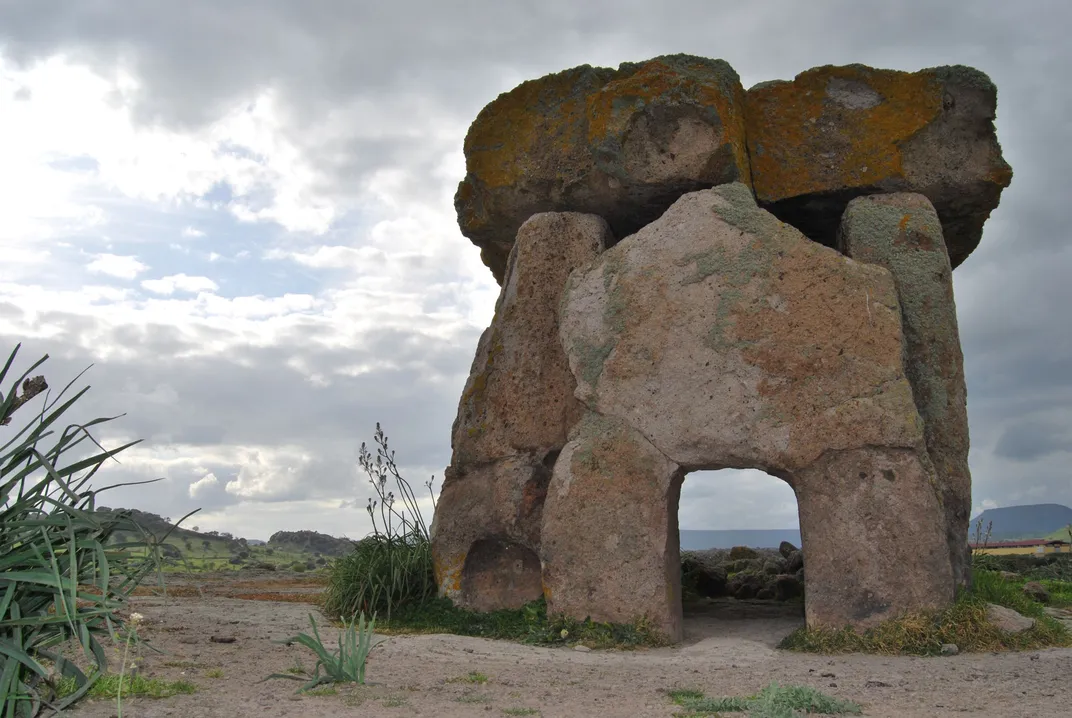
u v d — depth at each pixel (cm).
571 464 881
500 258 1133
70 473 443
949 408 868
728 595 1185
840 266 841
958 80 919
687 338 865
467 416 988
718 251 867
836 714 504
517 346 976
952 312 881
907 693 584
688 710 508
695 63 941
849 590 800
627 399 877
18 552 434
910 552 795
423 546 1011
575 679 625
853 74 941
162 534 473
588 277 916
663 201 971
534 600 940
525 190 1012
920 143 924
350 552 1025
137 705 455
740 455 836
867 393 818
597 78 995
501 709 499
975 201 940
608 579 854
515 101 1022
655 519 852
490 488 959
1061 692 588
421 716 469
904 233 893
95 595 445
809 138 944
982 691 591
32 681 443
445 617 923
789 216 987
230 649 634
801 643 795
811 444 819
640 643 822
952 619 780
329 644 710
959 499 860
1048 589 1320
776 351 837
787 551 1446
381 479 1044
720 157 909
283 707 471
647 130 934
